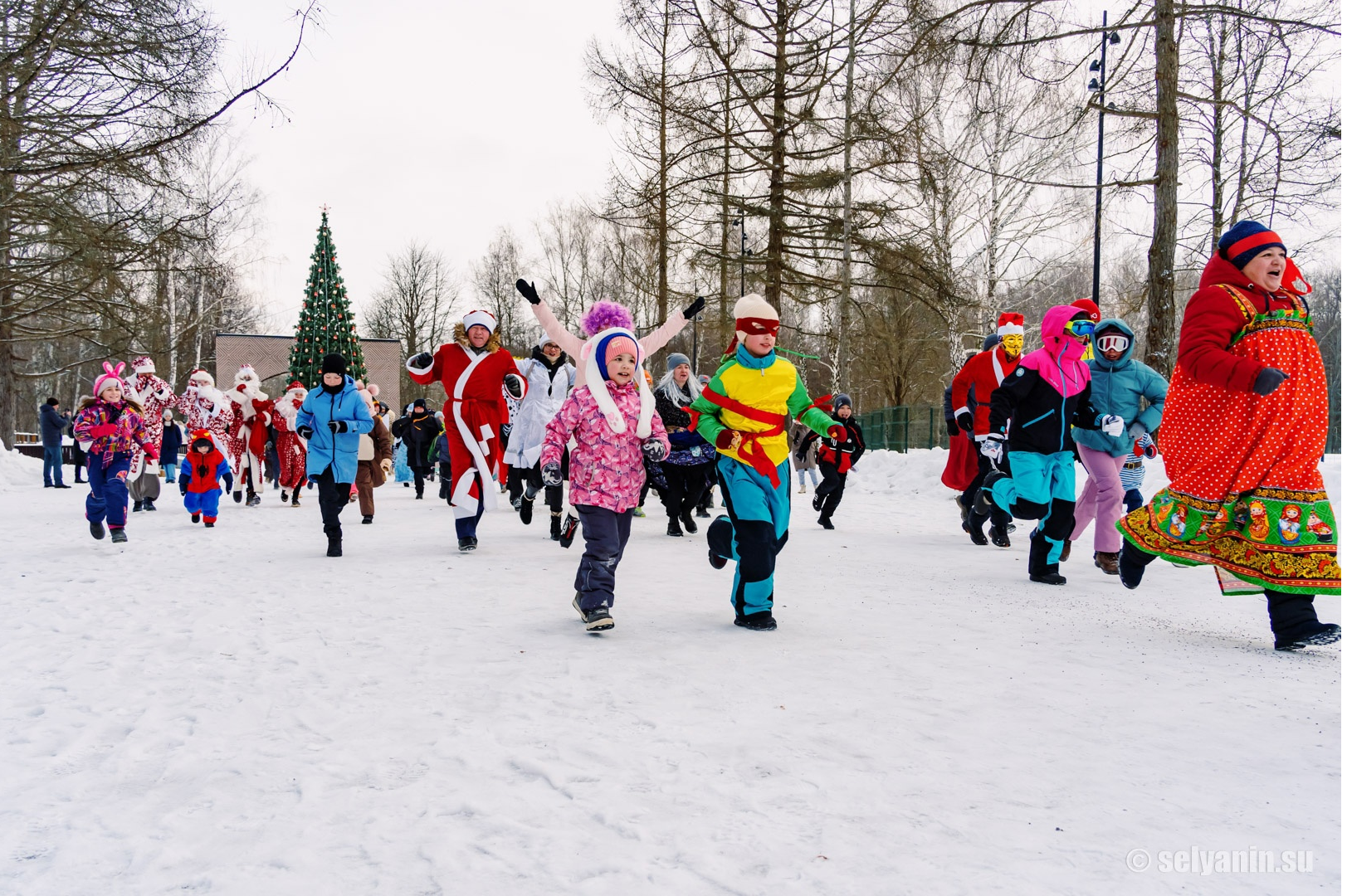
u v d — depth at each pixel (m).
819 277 24.75
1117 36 15.20
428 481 22.66
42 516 13.20
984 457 9.34
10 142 14.82
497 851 2.46
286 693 4.00
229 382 47.56
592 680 4.12
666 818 2.66
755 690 3.95
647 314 34.06
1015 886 2.24
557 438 5.27
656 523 11.61
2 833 2.63
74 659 4.64
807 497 16.52
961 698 3.82
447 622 5.43
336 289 32.44
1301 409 4.62
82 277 19.72
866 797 2.80
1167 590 6.55
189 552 8.93
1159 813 2.66
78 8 13.66
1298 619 4.57
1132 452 7.06
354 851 2.48
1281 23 14.30
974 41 15.06
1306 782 2.88
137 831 2.63
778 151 23.52
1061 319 6.82
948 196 24.38
